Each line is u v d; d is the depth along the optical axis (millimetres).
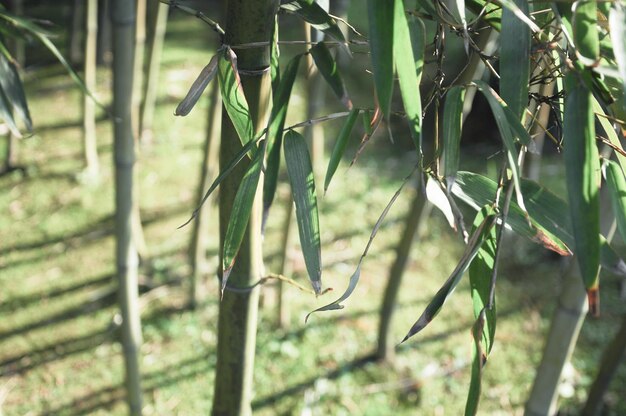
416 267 2254
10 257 2248
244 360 990
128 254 1549
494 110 619
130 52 1395
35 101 3113
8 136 2615
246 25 752
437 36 726
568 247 713
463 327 2021
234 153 828
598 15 657
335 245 2326
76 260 2252
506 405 1773
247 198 722
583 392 1796
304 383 1833
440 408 1771
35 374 1857
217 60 736
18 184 2584
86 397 1794
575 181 588
